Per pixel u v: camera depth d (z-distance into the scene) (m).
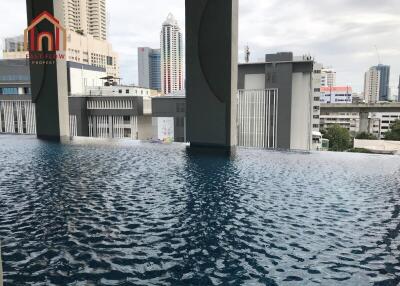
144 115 56.78
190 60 17.78
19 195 10.13
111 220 8.11
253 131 48.09
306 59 47.03
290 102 45.53
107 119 55.44
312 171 13.92
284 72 45.00
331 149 66.19
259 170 14.00
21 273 5.64
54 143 21.89
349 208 9.17
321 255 6.41
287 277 5.63
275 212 8.80
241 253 6.46
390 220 8.27
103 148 19.81
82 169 13.95
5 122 62.03
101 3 147.75
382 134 115.56
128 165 14.88
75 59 102.69
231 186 11.39
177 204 9.39
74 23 139.50
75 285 5.31
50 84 23.27
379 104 62.84
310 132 46.03
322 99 126.31
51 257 6.21
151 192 10.56
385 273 5.79
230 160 16.14
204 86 17.78
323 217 8.45
